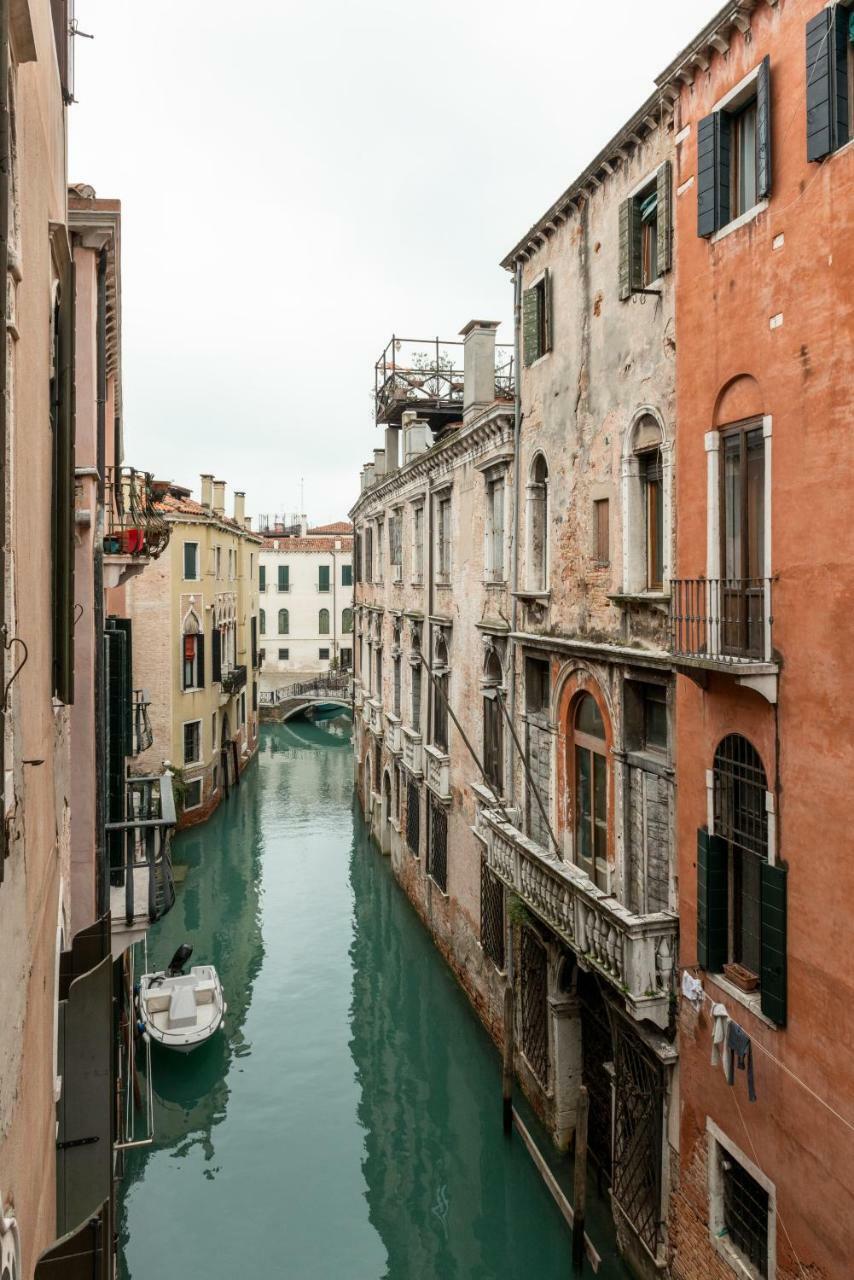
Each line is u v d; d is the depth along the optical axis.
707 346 8.70
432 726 20.72
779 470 7.64
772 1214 7.88
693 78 8.87
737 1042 8.28
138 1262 11.69
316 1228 12.35
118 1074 13.34
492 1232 12.09
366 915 23.64
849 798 6.90
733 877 8.69
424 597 21.41
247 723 42.62
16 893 3.99
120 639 12.56
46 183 5.62
